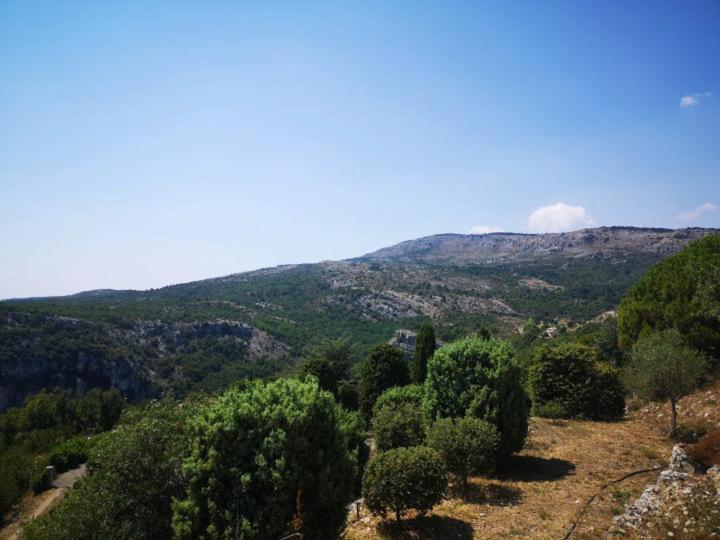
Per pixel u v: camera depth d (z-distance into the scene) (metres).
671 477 10.26
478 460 12.73
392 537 10.67
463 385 15.55
